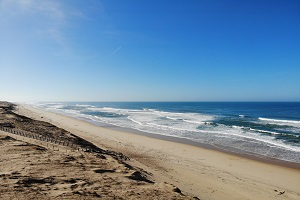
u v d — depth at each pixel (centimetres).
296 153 2722
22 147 1775
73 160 1555
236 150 2873
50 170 1251
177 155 2605
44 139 2531
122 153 2556
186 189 1456
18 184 975
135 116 7806
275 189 1677
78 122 5822
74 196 905
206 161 2389
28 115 6881
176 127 4909
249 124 5409
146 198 991
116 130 4500
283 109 13112
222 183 1717
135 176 1370
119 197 959
